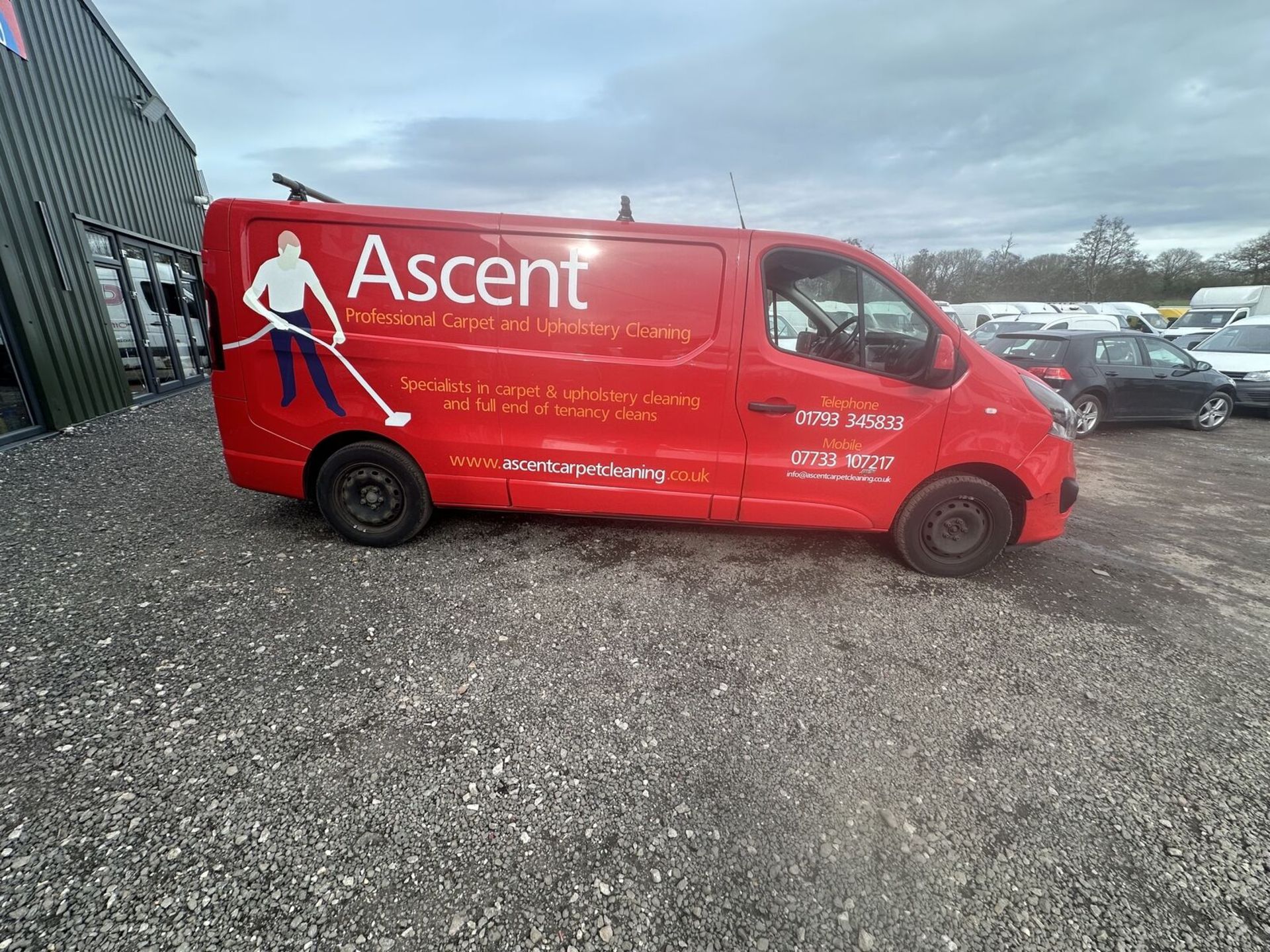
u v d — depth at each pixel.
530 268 3.33
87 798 1.91
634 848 1.86
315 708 2.39
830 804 2.06
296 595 3.24
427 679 2.60
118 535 3.91
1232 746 2.43
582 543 4.02
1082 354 8.34
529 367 3.46
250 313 3.47
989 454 3.52
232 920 1.57
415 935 1.57
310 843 1.81
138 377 8.98
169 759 2.09
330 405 3.58
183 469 5.43
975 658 2.96
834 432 3.51
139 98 9.22
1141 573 4.04
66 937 1.50
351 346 3.47
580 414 3.54
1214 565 4.22
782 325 3.54
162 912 1.58
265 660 2.67
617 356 3.43
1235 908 1.76
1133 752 2.37
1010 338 9.16
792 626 3.17
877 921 1.68
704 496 3.66
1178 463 7.31
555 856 1.82
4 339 6.28
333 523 3.81
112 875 1.67
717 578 3.63
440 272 3.36
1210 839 1.98
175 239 10.37
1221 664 3.00
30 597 3.10
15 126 6.48
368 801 1.97
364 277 3.38
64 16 7.55
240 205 3.36
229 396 3.62
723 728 2.40
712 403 3.48
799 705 2.56
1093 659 3.00
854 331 3.51
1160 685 2.81
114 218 8.42
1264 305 18.48
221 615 3.01
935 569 3.77
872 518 3.70
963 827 1.99
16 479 4.96
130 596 3.15
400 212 3.31
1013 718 2.54
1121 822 2.04
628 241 3.31
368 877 1.72
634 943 1.59
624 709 2.48
